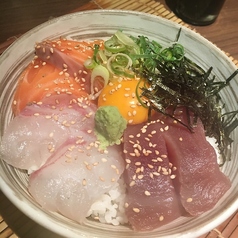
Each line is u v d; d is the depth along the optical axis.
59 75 0.19
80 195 0.15
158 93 0.19
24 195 0.14
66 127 0.17
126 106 0.18
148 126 0.17
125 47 0.20
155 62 0.20
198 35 0.22
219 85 0.20
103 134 0.17
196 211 0.15
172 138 0.17
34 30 0.20
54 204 0.15
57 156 0.16
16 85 0.19
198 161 0.16
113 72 0.19
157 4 0.27
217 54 0.21
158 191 0.15
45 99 0.17
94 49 0.20
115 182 0.16
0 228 0.16
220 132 0.19
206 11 0.27
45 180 0.15
